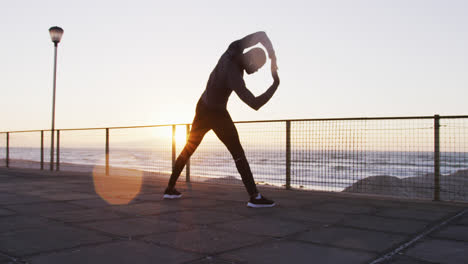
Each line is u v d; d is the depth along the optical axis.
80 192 4.65
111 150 7.58
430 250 2.09
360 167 4.82
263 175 5.98
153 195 4.47
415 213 3.35
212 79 3.71
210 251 2.01
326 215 3.21
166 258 1.87
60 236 2.31
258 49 3.61
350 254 1.99
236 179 5.84
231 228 2.63
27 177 6.98
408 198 4.34
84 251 1.98
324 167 5.09
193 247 2.09
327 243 2.23
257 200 3.60
